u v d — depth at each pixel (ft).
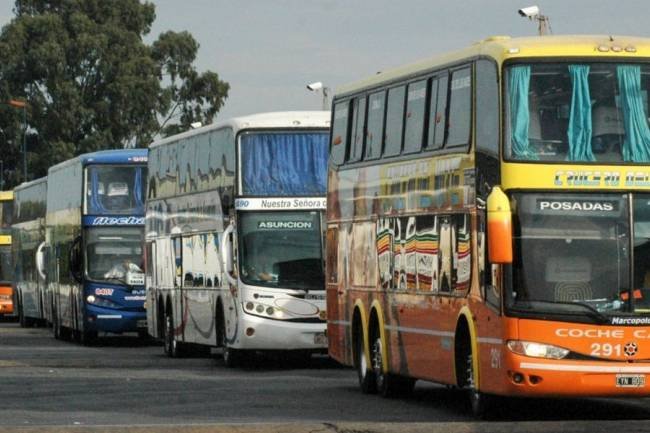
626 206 127.75
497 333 127.95
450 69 142.20
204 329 230.89
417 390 173.27
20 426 118.52
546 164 127.44
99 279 291.17
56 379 192.75
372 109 165.99
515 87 128.77
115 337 341.21
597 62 129.59
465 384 138.62
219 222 220.23
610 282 126.72
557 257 126.62
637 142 128.67
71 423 133.49
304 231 212.23
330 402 155.53
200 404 153.17
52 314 333.83
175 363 231.09
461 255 136.98
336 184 179.93
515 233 126.82
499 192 124.67
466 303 135.54
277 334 210.18
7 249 461.37
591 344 125.80
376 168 163.43
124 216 292.61
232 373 205.16
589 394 125.90
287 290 210.59
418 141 150.30
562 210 127.24
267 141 212.84
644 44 131.03
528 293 126.11
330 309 183.32
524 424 121.90
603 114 128.88
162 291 259.80
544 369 125.39
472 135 134.82
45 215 353.10
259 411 144.77
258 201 211.82
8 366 221.87
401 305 154.71
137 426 117.50
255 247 211.61
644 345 126.00
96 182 293.02
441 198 142.82
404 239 153.69
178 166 248.73
